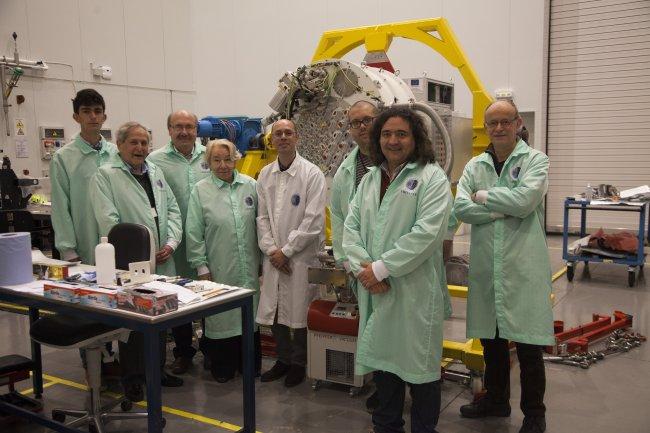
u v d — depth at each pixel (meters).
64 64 8.08
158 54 9.50
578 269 6.16
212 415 2.85
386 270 2.17
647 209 6.86
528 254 2.43
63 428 2.49
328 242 3.78
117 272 2.55
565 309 4.66
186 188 3.47
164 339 3.17
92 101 3.22
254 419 2.56
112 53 8.74
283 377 3.31
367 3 8.55
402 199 2.25
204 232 3.30
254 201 3.34
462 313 4.53
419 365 2.19
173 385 3.20
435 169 2.26
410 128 2.26
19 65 7.46
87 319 2.32
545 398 3.00
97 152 3.32
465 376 3.15
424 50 8.23
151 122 9.46
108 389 3.20
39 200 6.89
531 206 2.37
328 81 3.58
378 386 2.35
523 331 2.41
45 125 7.87
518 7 7.54
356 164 2.87
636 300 4.90
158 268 3.18
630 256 5.33
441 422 2.72
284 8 9.27
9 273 2.52
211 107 10.19
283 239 3.16
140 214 3.08
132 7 9.02
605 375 3.31
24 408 2.84
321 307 3.07
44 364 3.62
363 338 2.33
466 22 7.88
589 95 7.53
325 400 3.00
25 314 4.74
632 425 2.68
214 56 10.02
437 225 2.16
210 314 2.27
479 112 4.07
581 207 5.59
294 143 3.17
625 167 7.45
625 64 7.27
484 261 2.54
